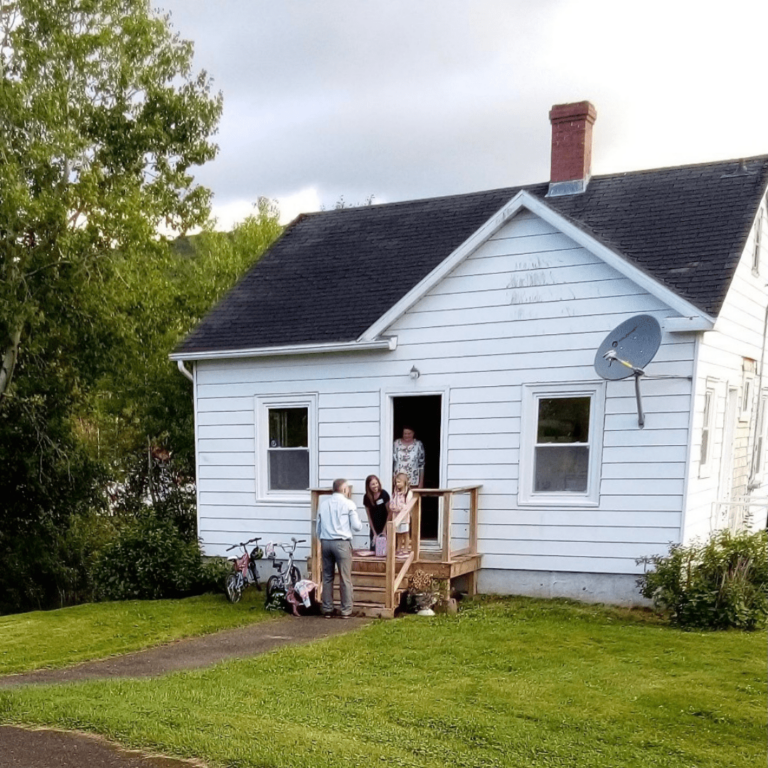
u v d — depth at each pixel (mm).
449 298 11180
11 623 10031
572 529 10445
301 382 12305
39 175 15008
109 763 4734
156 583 12281
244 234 23297
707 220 11039
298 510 12398
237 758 4695
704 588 8859
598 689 6223
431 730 5297
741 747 4969
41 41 16531
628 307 10023
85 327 15906
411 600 9961
